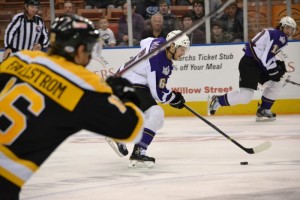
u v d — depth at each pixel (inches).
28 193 324.5
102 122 177.0
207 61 682.2
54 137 176.4
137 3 696.4
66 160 430.0
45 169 396.2
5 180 175.6
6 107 176.2
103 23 693.3
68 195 318.7
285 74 683.4
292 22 597.9
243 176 360.5
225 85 682.8
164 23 696.4
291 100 685.9
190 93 687.1
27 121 174.4
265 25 703.7
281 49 662.5
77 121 175.9
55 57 181.3
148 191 324.8
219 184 339.3
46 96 174.9
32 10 579.5
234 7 694.5
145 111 391.9
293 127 577.0
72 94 174.2
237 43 677.9
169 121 647.1
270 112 626.2
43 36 595.8
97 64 688.4
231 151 453.7
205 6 693.3
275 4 700.7
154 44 383.2
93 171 386.9
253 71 601.0
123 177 364.8
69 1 725.3
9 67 183.9
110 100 178.5
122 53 685.3
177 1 698.2
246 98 604.4
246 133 546.9
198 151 457.7
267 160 413.4
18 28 581.6
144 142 392.8
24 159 176.1
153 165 396.2
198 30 696.4
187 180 351.9
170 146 484.7
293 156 426.9
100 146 494.3
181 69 684.7
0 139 175.6
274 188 326.6
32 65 180.4
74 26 180.4
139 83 391.5
